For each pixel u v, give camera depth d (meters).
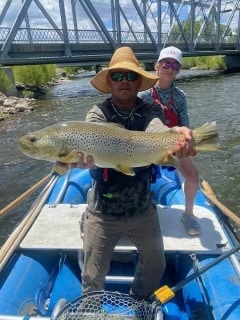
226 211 1.81
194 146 1.07
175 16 19.50
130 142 1.10
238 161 4.35
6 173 4.32
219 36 23.30
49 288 1.48
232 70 21.69
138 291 1.30
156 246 1.24
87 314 1.08
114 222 1.20
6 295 1.32
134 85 1.17
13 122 7.32
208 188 2.32
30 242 1.51
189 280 1.21
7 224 3.07
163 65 1.65
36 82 14.47
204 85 12.99
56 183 2.38
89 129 1.09
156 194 2.34
